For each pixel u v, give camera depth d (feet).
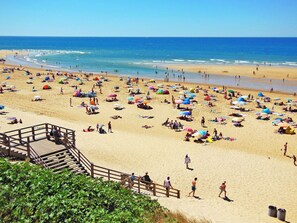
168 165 80.89
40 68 296.92
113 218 29.86
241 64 328.70
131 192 45.14
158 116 133.80
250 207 60.75
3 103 147.23
